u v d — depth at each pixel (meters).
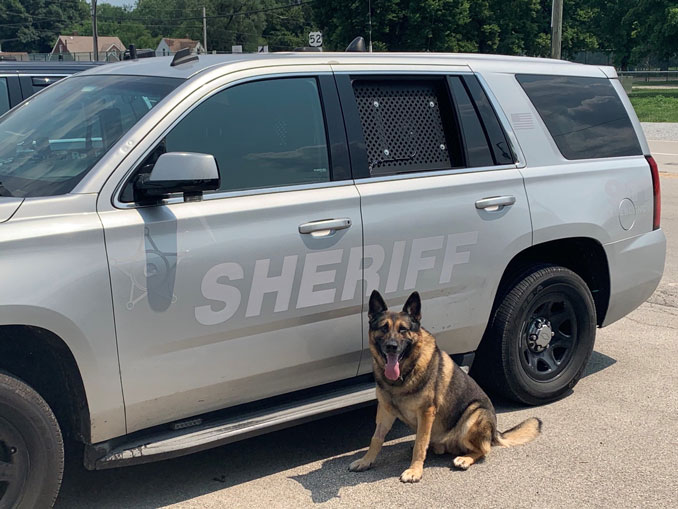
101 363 3.23
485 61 4.71
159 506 3.64
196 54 4.14
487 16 55.22
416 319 3.83
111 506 3.64
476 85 4.56
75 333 3.13
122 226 3.25
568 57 63.44
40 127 3.85
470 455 4.11
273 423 3.74
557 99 4.92
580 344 5.00
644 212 5.19
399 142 4.22
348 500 3.71
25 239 3.03
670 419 4.70
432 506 3.66
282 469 4.05
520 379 4.74
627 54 62.03
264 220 3.63
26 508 3.15
